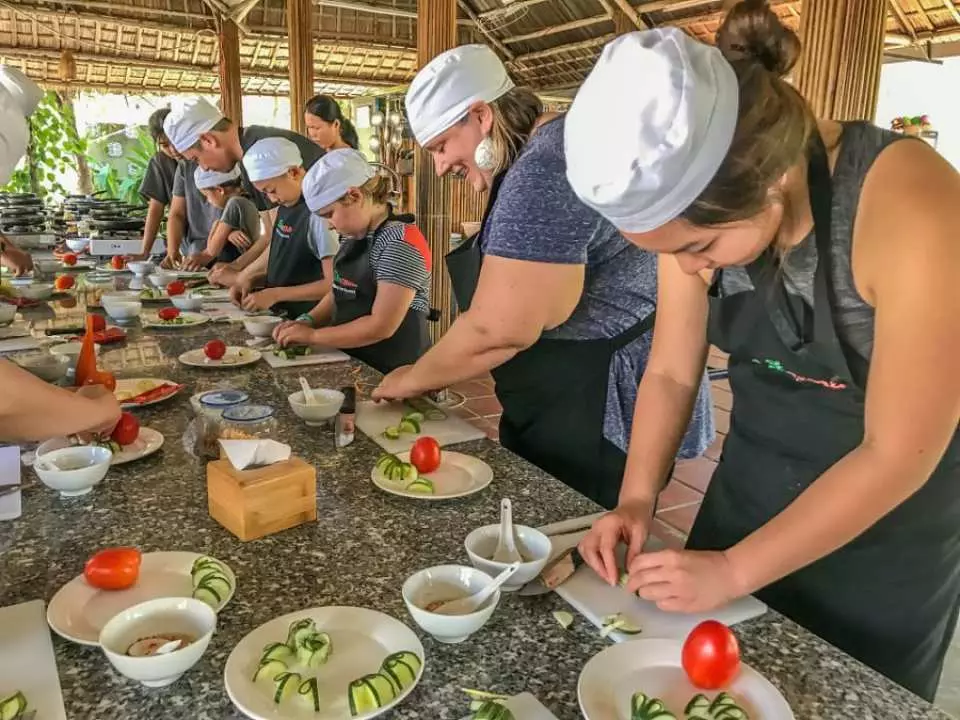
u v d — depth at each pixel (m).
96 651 0.85
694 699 0.76
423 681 0.81
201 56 7.67
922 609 1.08
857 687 0.82
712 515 1.29
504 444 1.76
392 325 2.23
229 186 3.92
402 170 7.82
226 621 0.91
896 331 0.83
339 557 1.07
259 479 1.11
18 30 6.80
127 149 9.92
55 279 3.56
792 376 1.11
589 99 0.80
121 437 1.40
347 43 7.64
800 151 0.81
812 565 1.10
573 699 0.79
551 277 1.42
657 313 1.28
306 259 2.91
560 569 1.01
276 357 2.13
